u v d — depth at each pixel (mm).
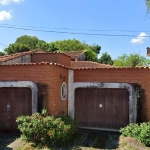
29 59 15766
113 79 10992
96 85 11180
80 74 11562
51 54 15094
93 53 45500
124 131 10016
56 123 8617
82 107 11555
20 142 8906
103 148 8531
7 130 10508
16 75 10250
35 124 8516
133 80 10680
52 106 9695
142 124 9773
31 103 10156
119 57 38156
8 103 10508
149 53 17047
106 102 11180
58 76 10266
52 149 8242
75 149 8359
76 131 10938
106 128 11117
